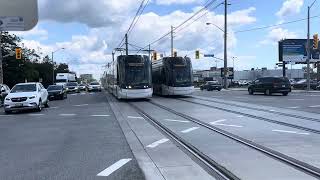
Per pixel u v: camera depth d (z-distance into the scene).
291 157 10.83
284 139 13.88
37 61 125.75
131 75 38.56
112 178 9.02
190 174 9.20
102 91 84.38
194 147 12.63
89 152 12.25
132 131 16.77
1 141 15.23
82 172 9.64
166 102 35.16
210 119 20.55
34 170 10.02
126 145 13.34
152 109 27.86
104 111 27.45
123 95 38.53
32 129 18.78
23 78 92.88
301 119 20.00
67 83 75.44
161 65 46.03
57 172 9.72
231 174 9.06
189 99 39.25
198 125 18.25
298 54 85.50
